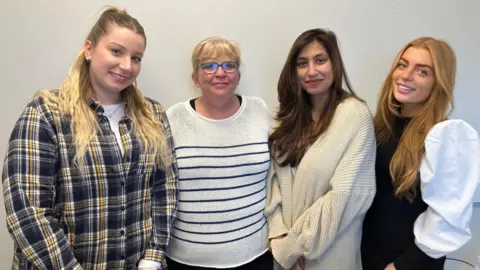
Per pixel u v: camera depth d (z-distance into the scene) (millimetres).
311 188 1199
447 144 1023
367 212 1273
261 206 1283
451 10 1461
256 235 1256
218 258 1202
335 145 1161
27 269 926
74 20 1361
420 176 1056
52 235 879
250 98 1357
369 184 1153
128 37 945
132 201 1025
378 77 1508
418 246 1062
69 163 919
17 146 866
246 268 1268
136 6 1363
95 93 1011
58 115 918
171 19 1388
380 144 1242
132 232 1036
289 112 1294
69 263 898
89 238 957
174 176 1143
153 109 1138
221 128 1242
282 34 1445
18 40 1362
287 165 1287
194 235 1195
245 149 1240
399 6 1450
